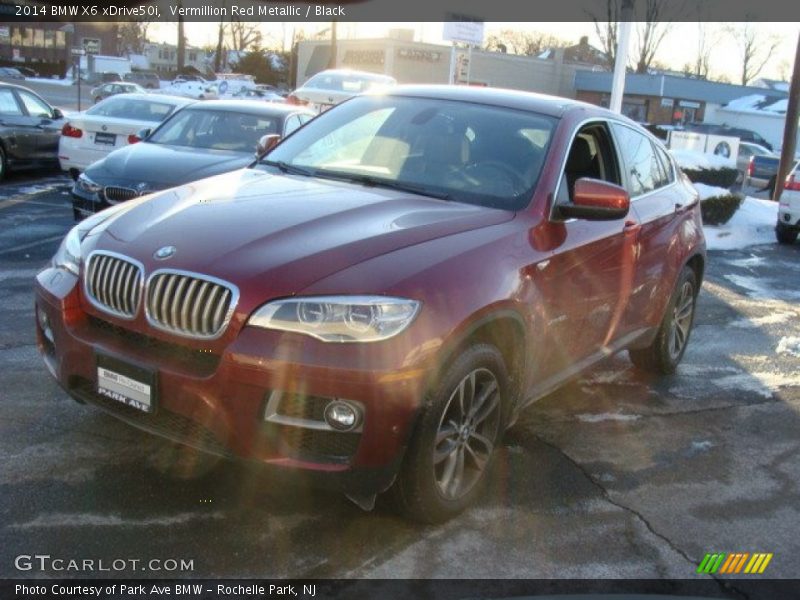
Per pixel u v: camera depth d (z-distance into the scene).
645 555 3.54
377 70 52.09
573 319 4.25
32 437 4.08
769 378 6.12
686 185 6.11
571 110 4.68
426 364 3.18
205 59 89.94
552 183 4.15
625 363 6.21
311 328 3.08
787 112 17.52
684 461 4.54
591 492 4.07
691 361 6.44
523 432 4.74
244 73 74.19
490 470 4.18
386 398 3.09
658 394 5.61
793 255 12.06
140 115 11.71
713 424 5.12
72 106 34.12
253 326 3.12
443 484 3.50
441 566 3.31
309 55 57.66
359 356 3.06
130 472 3.80
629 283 4.82
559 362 4.30
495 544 3.50
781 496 4.21
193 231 3.51
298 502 3.66
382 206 3.87
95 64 56.16
